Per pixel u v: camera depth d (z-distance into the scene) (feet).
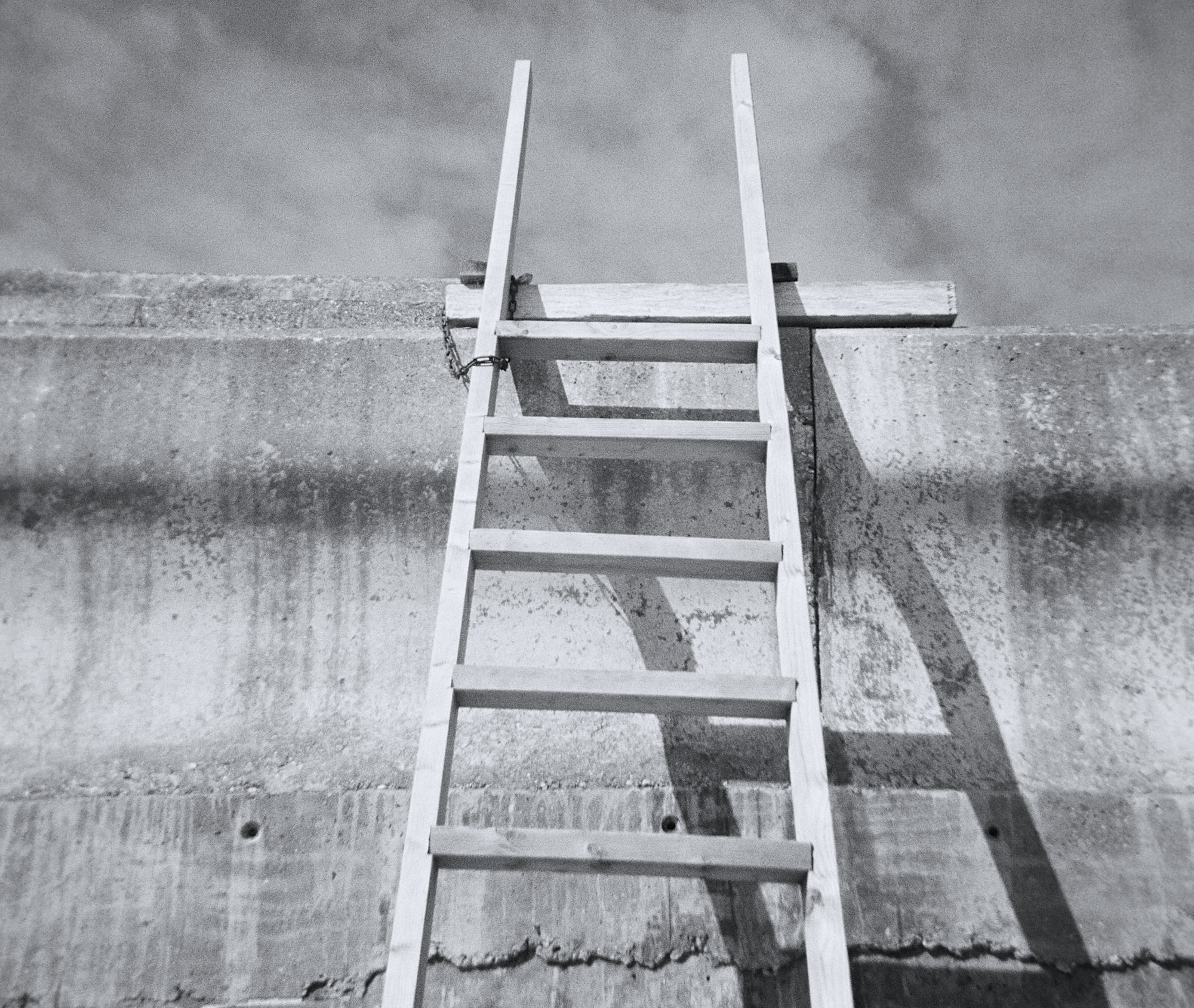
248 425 8.04
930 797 7.04
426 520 7.79
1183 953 6.66
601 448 6.72
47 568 7.67
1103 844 6.92
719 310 8.34
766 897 6.84
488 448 6.75
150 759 7.16
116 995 6.57
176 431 8.02
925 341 8.26
